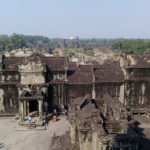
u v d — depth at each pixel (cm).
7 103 6319
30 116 6050
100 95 6406
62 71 6338
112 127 3691
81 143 3747
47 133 5316
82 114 4019
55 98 6388
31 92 6088
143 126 5266
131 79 6384
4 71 6169
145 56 6750
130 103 6531
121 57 6762
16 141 4941
